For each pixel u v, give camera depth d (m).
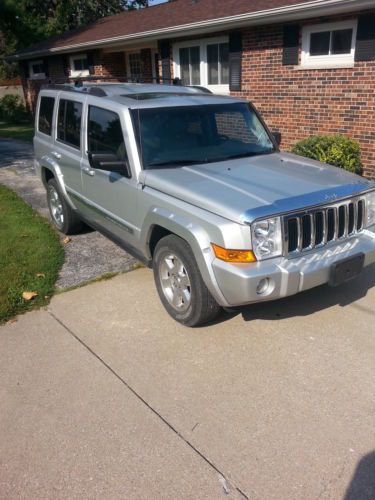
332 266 3.41
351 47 8.37
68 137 5.45
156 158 4.13
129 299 4.38
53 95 5.84
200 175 3.86
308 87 9.20
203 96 4.82
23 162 11.33
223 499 2.33
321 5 7.79
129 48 15.26
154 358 3.49
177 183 3.71
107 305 4.29
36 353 3.59
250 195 3.40
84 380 3.26
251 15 8.95
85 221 5.59
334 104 8.83
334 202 3.52
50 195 6.29
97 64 16.50
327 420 2.83
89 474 2.50
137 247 4.35
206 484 2.42
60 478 2.48
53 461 2.60
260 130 4.93
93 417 2.91
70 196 5.59
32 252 5.40
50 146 5.93
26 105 22.38
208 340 3.70
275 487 2.39
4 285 4.55
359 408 2.92
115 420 2.88
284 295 3.30
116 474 2.50
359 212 3.80
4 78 24.92
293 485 2.40
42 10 27.86
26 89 22.00
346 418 2.84
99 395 3.11
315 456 2.57
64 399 3.08
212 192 3.48
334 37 8.59
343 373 3.26
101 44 14.34
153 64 15.60
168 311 4.03
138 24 14.09
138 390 3.15
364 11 7.84
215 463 2.55
